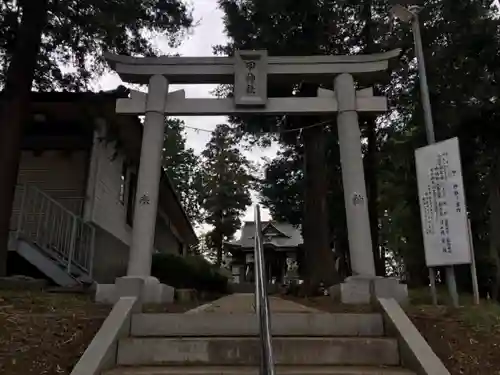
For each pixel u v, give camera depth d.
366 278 5.37
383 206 15.30
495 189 10.24
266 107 6.26
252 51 6.35
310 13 10.06
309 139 11.15
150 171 5.86
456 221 5.36
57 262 8.56
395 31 10.87
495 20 9.29
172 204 16.02
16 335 3.97
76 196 9.95
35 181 10.09
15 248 8.38
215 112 6.25
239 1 10.60
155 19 8.46
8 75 7.82
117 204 11.75
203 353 3.92
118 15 7.72
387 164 13.16
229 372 3.54
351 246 5.70
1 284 6.42
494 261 10.43
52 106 9.49
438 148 5.68
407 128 11.88
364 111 6.25
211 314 4.34
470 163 10.29
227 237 31.55
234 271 29.78
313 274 10.41
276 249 28.33
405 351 3.83
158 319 4.30
